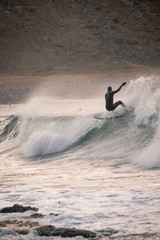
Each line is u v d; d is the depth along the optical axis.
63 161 56.84
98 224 26.42
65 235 24.41
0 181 42.97
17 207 30.52
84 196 33.75
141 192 34.19
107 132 61.47
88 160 55.09
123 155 53.81
